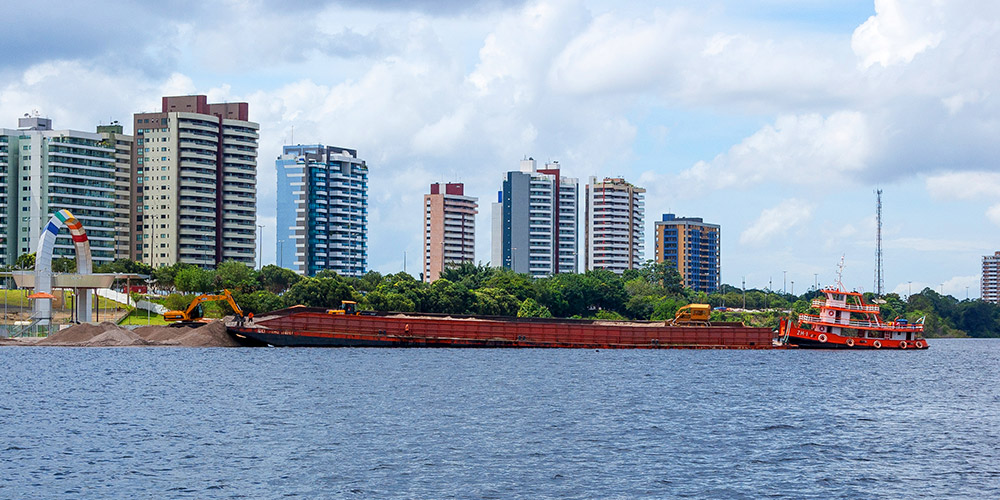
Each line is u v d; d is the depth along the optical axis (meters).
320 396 111.62
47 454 74.44
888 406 112.19
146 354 175.12
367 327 194.62
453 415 97.38
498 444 80.56
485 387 123.88
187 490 62.97
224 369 144.12
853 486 66.25
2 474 67.25
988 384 145.75
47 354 174.50
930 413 106.31
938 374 163.62
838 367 171.88
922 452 79.31
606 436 85.31
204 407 101.50
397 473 68.50
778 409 106.69
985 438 87.38
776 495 63.56
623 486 65.44
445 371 145.38
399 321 197.00
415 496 62.03
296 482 65.38
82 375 134.50
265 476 67.12
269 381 127.50
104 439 81.25
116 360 160.62
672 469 71.06
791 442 83.38
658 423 93.81
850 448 80.75
